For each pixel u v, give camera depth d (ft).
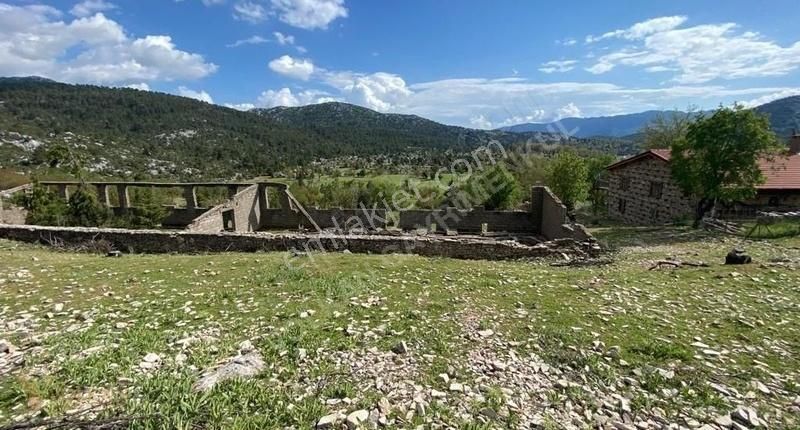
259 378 15.24
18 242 47.96
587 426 12.89
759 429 12.80
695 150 68.74
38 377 14.99
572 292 27.89
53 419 12.26
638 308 24.13
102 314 22.45
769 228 59.88
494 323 21.59
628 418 13.34
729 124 64.23
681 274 32.99
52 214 66.95
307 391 14.42
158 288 28.14
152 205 82.69
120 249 48.08
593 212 132.46
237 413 12.85
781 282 29.37
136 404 12.96
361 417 12.77
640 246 56.08
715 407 13.99
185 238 47.55
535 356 17.66
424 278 31.99
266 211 87.81
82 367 15.62
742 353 18.06
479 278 32.32
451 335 19.89
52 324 20.81
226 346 18.11
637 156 99.86
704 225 71.51
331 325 20.92
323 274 32.78
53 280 30.07
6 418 12.48
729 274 31.96
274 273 32.50
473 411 13.48
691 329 20.83
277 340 18.69
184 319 21.81
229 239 47.65
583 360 17.13
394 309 23.86
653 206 94.84
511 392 14.75
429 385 15.10
